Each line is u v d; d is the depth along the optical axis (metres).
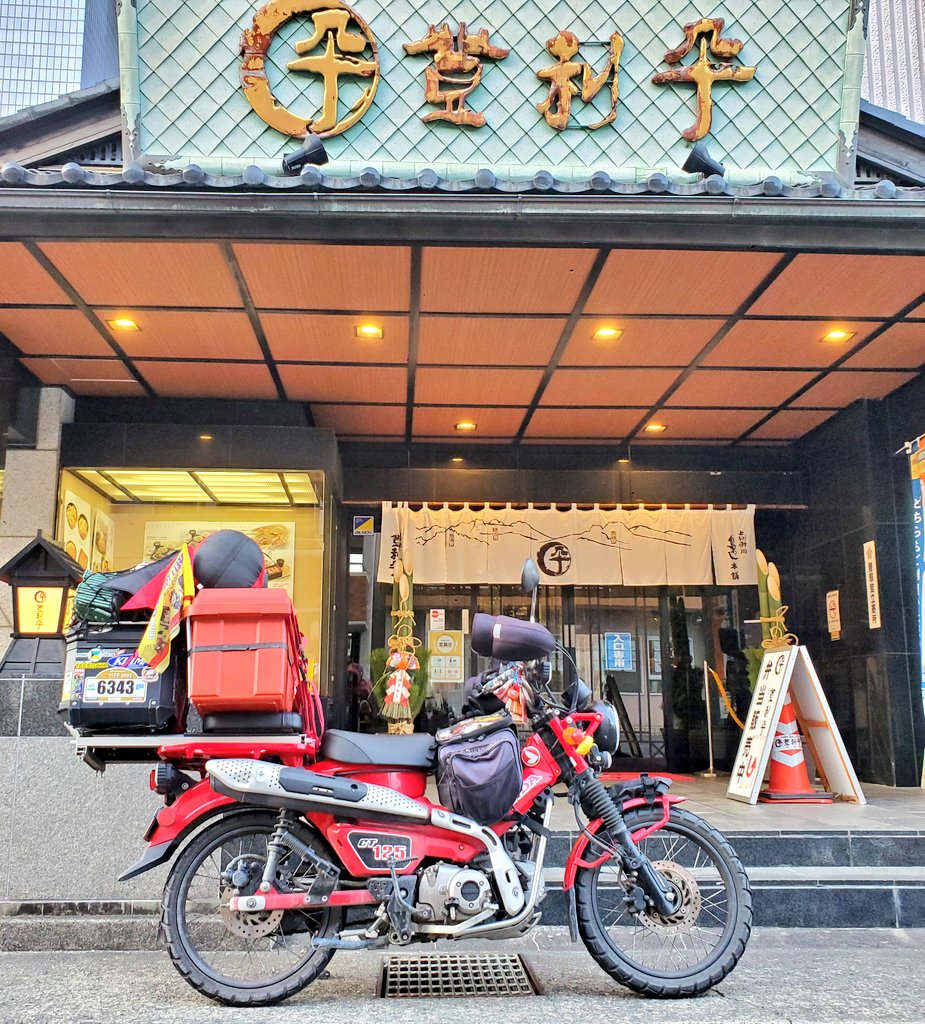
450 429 8.42
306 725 3.53
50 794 4.32
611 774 8.71
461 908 3.19
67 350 6.32
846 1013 3.05
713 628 9.14
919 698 7.35
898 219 4.66
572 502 8.93
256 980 3.25
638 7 5.52
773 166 5.60
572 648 8.99
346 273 5.16
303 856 3.28
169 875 3.29
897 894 4.35
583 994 3.33
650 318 5.85
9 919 4.13
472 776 3.29
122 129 5.23
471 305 5.62
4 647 6.08
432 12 5.42
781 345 6.36
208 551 3.41
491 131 5.47
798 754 6.58
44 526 6.79
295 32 5.35
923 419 7.12
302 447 7.32
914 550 7.46
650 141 5.54
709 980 3.27
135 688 3.27
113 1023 2.96
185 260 4.98
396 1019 2.98
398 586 8.44
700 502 8.98
